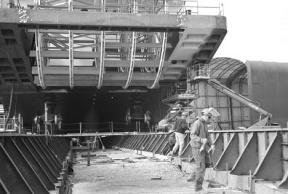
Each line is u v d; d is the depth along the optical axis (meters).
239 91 42.78
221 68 41.12
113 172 18.16
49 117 41.28
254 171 11.44
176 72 38.06
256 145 12.15
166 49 35.72
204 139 11.35
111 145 51.19
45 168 12.16
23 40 31.92
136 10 33.62
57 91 40.88
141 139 33.59
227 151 13.64
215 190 11.66
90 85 37.25
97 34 32.91
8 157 8.09
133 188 13.09
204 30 31.67
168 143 24.28
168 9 36.31
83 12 29.28
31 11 28.73
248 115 39.31
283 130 10.71
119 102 46.59
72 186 13.88
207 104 36.66
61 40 36.47
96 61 34.56
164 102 40.41
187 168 16.92
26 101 43.94
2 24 28.64
